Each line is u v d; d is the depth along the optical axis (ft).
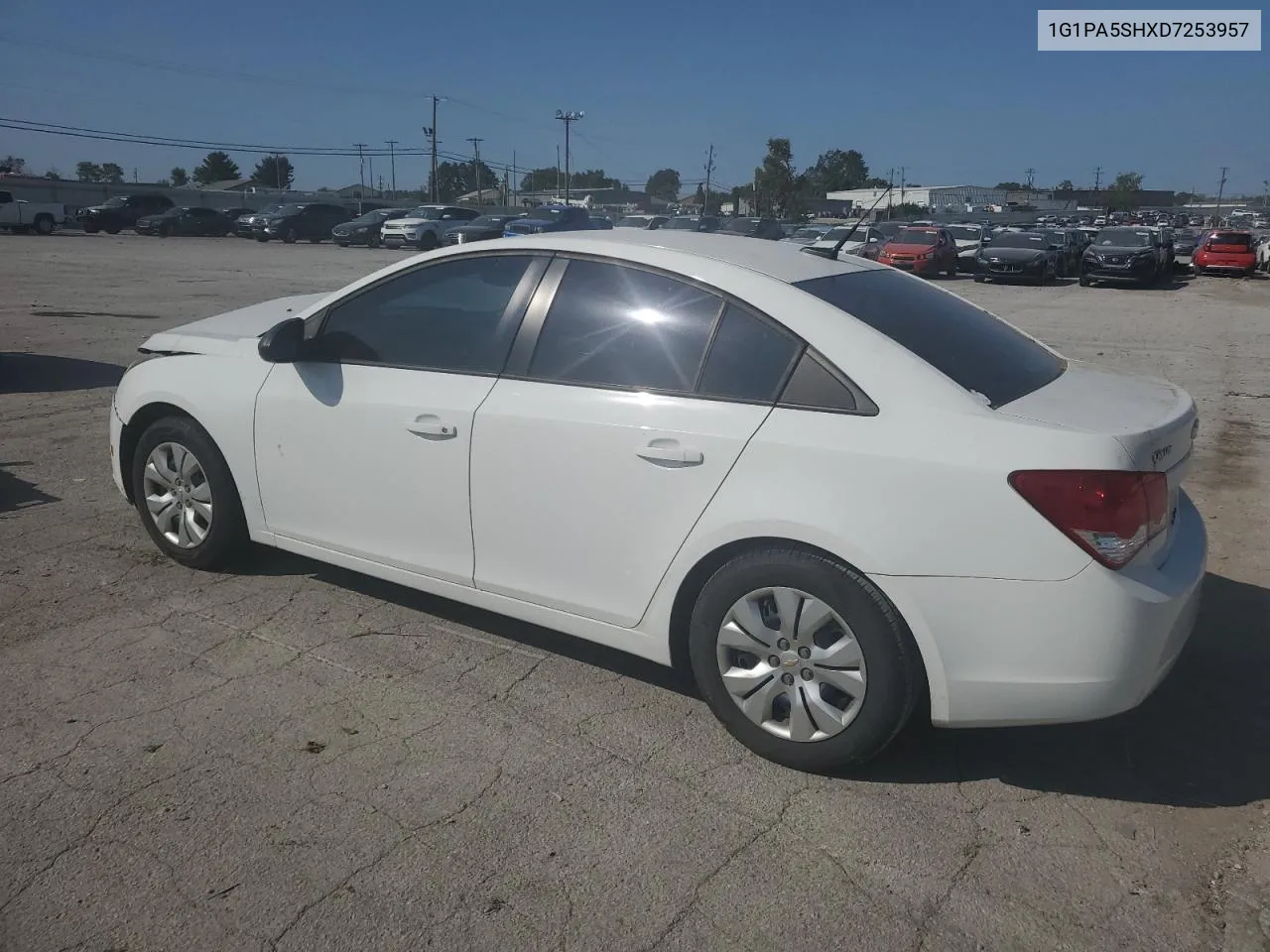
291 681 12.62
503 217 137.49
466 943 8.44
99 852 9.41
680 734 11.67
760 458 10.64
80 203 193.06
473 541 12.81
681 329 11.55
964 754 11.43
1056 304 71.82
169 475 15.76
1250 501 21.30
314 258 103.45
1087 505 9.48
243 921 8.62
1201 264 106.32
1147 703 12.62
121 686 12.39
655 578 11.46
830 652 10.48
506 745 11.36
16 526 17.85
